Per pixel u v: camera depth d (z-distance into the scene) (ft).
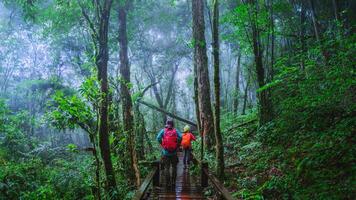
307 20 56.90
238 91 83.97
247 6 38.93
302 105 36.27
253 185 29.43
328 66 36.91
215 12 29.96
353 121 27.94
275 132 37.32
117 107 36.19
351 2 48.01
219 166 30.50
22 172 38.24
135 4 65.36
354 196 20.63
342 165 24.40
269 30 42.22
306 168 26.07
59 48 79.25
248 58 78.79
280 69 47.83
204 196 28.99
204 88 49.42
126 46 53.06
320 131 31.48
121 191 32.45
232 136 48.42
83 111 25.59
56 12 50.70
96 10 28.66
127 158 38.14
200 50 50.11
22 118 64.13
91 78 26.53
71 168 42.93
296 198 23.57
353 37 34.32
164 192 30.45
